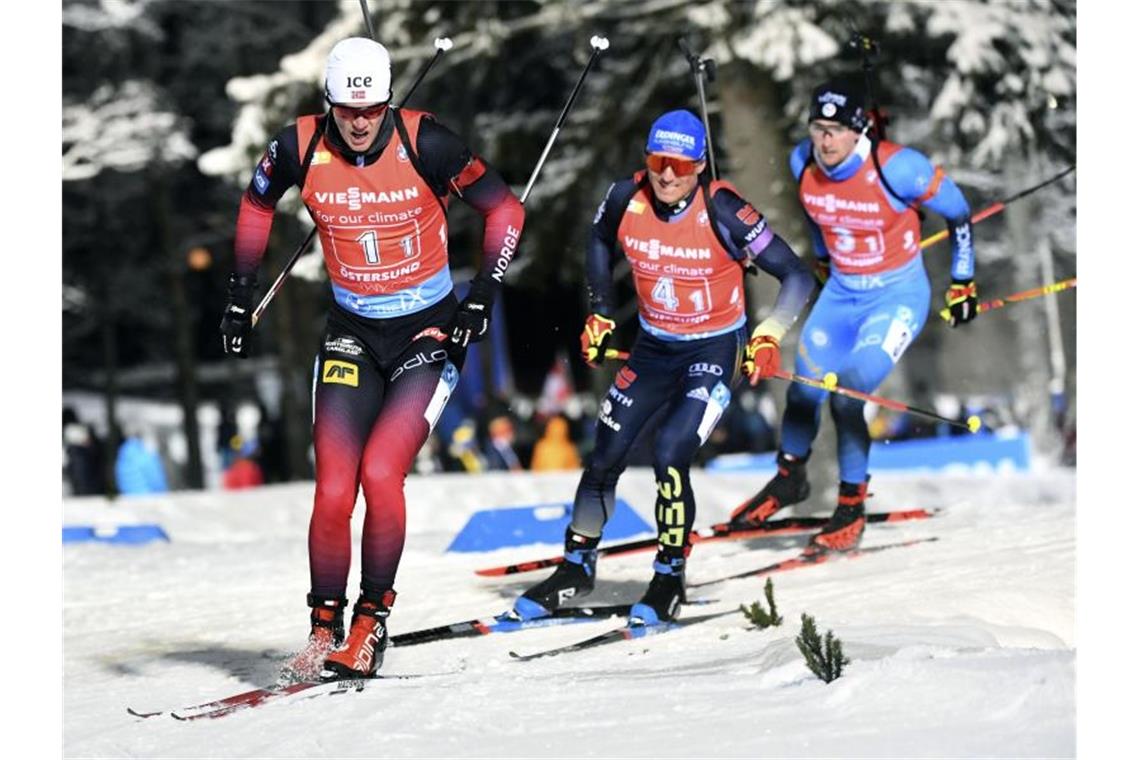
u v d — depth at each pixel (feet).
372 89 51.75
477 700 49.24
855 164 72.79
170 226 258.37
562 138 178.29
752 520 77.25
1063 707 43.37
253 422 273.33
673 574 61.26
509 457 195.11
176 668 60.54
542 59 204.44
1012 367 258.98
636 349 64.18
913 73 177.27
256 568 88.33
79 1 243.40
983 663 46.44
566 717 46.75
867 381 73.51
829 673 47.34
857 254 74.64
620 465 63.41
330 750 45.06
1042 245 213.66
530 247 182.29
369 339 55.83
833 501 147.23
